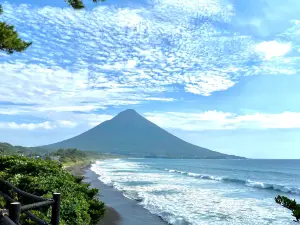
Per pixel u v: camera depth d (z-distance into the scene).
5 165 14.84
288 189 37.56
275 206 24.47
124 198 26.52
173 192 31.81
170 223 17.67
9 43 7.61
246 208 23.41
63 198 11.31
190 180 48.56
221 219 19.12
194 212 21.25
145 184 39.41
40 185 12.12
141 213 20.19
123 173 62.72
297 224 17.80
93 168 81.31
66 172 16.92
